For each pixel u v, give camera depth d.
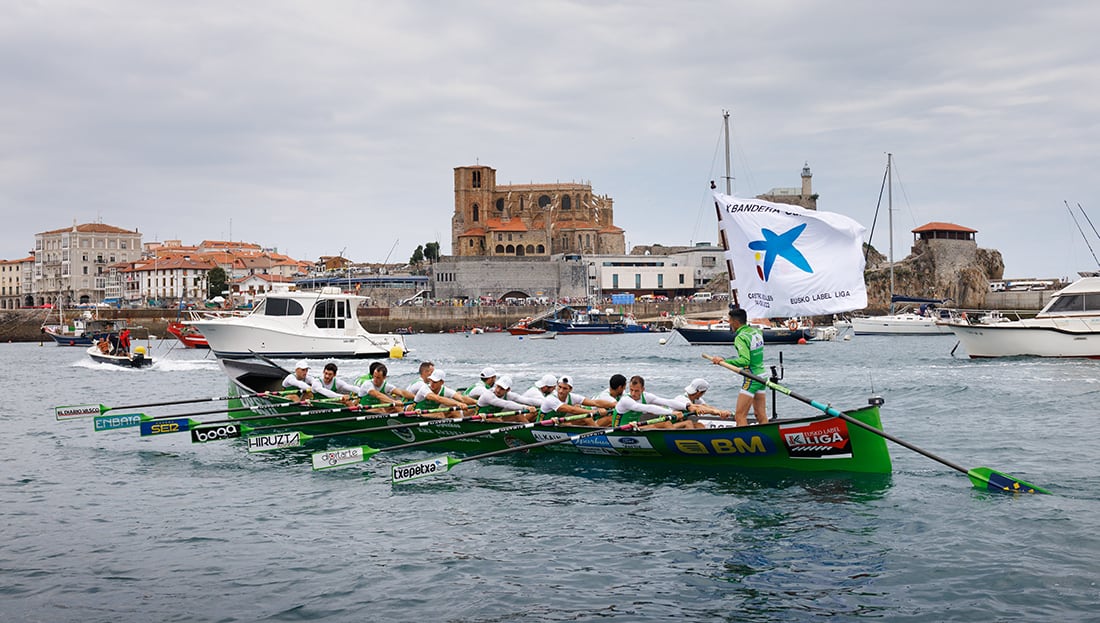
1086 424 24.16
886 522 14.30
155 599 11.54
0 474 19.55
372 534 14.39
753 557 12.88
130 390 40.19
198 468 20.05
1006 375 39.47
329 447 22.48
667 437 17.81
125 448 22.81
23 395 38.16
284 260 195.75
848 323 101.31
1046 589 11.24
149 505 16.56
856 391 35.03
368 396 21.83
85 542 14.12
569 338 111.25
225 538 14.27
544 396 19.95
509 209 193.38
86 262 196.00
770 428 16.81
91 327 102.62
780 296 18.02
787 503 15.57
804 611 10.88
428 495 16.97
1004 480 15.87
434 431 20.81
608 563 12.76
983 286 144.12
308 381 23.98
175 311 120.75
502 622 10.64
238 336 58.94
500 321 137.75
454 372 50.59
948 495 15.78
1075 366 43.16
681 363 56.12
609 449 18.77
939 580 11.70
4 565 12.98
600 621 10.66
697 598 11.36
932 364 48.19
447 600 11.38
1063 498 15.48
